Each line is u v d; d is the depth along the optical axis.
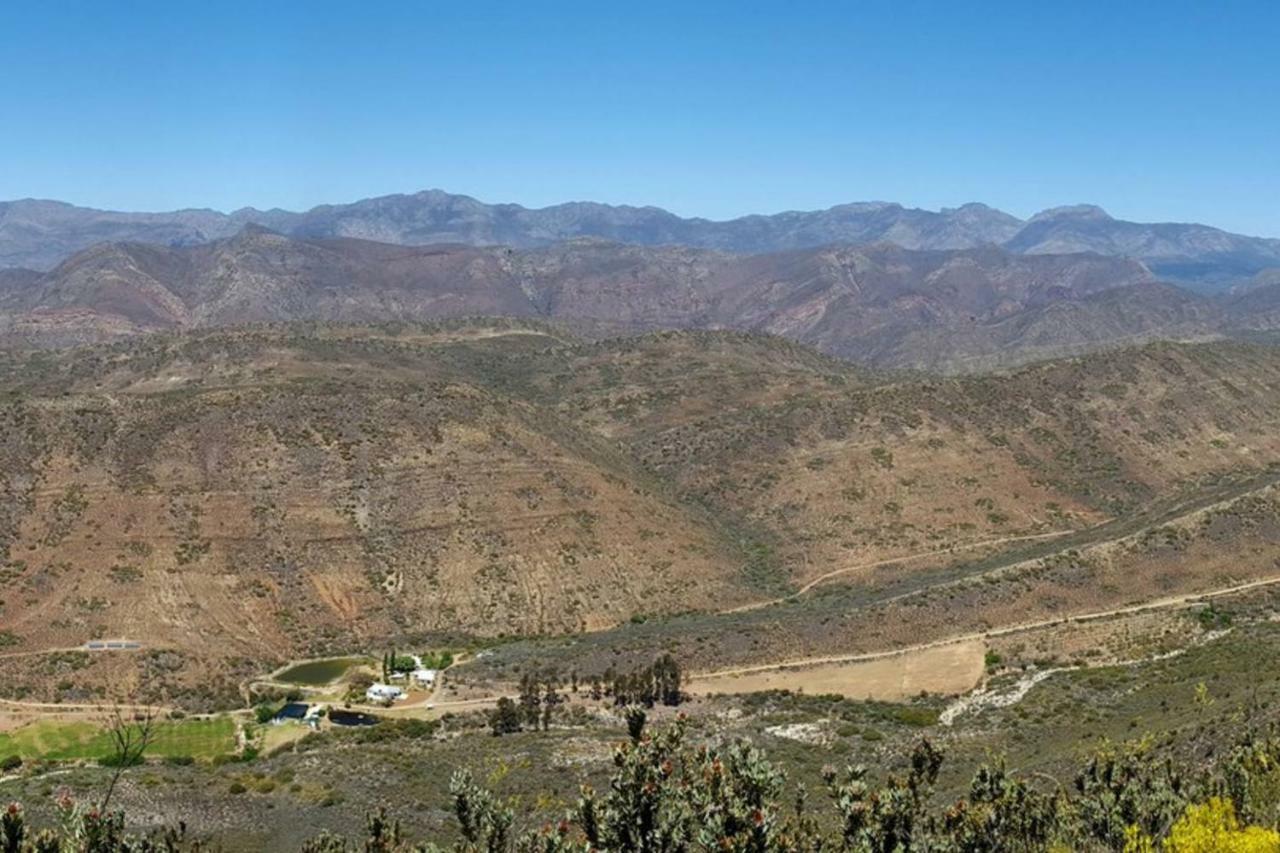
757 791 15.03
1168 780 27.00
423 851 18.72
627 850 14.59
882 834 18.89
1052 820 24.38
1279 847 19.25
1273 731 35.84
